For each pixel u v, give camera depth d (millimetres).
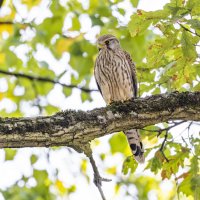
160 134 10930
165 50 9805
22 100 17141
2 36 16516
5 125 8656
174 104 9203
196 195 10234
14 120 8750
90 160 9328
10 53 16047
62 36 16406
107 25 15336
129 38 15375
